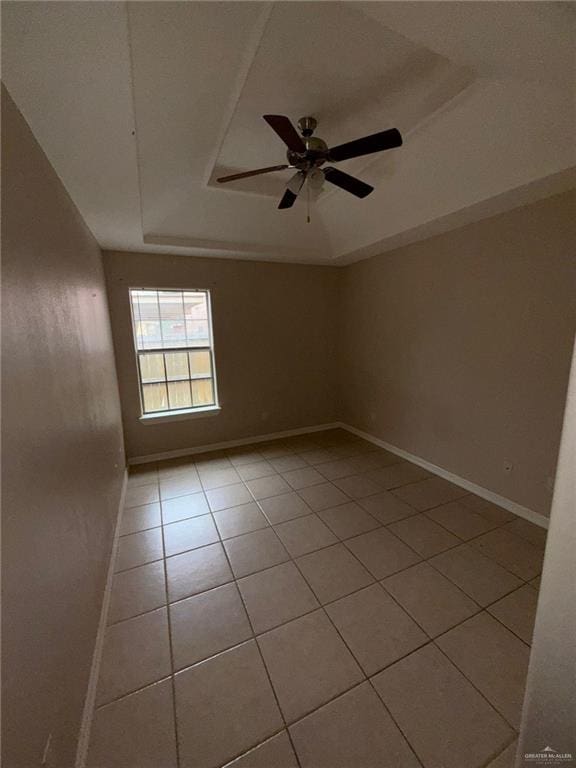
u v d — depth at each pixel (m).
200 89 1.67
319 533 2.41
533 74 1.43
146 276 3.55
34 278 1.20
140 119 1.80
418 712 1.28
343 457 3.80
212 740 1.21
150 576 2.02
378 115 2.03
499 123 1.87
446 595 1.83
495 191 2.20
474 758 1.15
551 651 0.59
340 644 1.57
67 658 1.16
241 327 4.10
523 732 0.65
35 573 0.95
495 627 1.64
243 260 4.01
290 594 1.87
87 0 0.89
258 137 2.24
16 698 0.79
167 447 3.88
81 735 1.20
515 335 2.50
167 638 1.61
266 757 1.17
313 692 1.36
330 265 4.48
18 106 1.21
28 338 1.07
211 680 1.42
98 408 2.20
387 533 2.39
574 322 2.16
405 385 3.63
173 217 3.02
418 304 3.35
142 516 2.69
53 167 1.65
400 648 1.54
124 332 3.53
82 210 2.28
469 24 1.12
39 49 1.02
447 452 3.18
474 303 2.78
